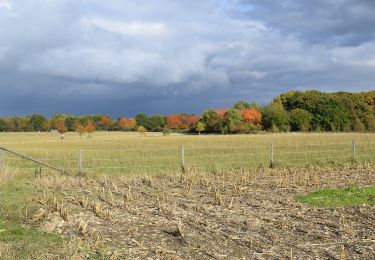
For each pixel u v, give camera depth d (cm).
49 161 2705
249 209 1238
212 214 1173
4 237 949
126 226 1048
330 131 9019
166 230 1013
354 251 855
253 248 875
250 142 4444
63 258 810
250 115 8969
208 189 1580
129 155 3086
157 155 3036
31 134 10850
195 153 3139
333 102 9094
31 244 893
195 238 945
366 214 1156
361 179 1808
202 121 9525
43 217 1112
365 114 9612
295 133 8125
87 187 1672
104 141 5744
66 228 1026
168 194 1489
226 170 2127
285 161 2562
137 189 1617
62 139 7244
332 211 1202
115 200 1373
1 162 2066
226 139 5388
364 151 3114
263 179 1855
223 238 946
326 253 841
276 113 8831
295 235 970
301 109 9200
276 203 1320
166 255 820
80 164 2078
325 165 2347
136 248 872
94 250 854
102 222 1084
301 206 1266
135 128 12350
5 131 13025
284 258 812
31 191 1552
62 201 1303
